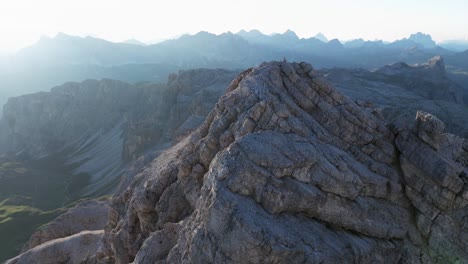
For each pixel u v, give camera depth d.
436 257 31.62
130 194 57.28
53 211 167.62
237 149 28.86
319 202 28.17
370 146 35.69
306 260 24.70
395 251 30.70
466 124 182.88
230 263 24.55
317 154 30.19
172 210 40.66
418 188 33.00
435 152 33.00
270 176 27.33
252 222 24.92
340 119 36.69
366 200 31.11
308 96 38.66
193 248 26.44
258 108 35.00
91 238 63.69
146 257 32.97
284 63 40.84
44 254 61.69
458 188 31.36
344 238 28.09
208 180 29.97
